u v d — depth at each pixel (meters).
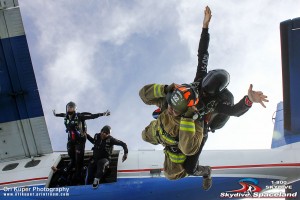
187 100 3.51
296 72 8.13
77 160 9.23
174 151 4.30
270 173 9.30
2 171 9.84
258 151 9.69
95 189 8.98
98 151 9.09
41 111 10.14
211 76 3.77
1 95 9.83
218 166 9.35
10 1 9.07
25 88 9.84
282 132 10.12
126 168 9.45
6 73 9.61
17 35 9.33
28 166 9.92
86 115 9.17
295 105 8.73
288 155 9.48
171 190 9.14
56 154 10.44
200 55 4.24
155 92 4.02
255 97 3.51
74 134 9.15
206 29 4.27
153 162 9.54
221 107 3.87
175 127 3.97
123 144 9.23
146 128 4.66
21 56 9.52
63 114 9.30
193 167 4.39
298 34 7.45
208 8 4.26
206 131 4.11
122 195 9.02
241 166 9.34
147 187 9.11
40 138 10.32
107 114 9.20
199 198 9.30
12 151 10.33
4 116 10.05
